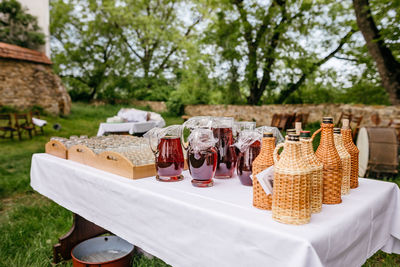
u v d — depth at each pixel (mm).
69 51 23656
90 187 1734
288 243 921
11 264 2318
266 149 1176
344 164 1357
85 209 1790
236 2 15180
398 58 10508
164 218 1299
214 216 1107
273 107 13625
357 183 1523
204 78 17328
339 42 14164
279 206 1023
